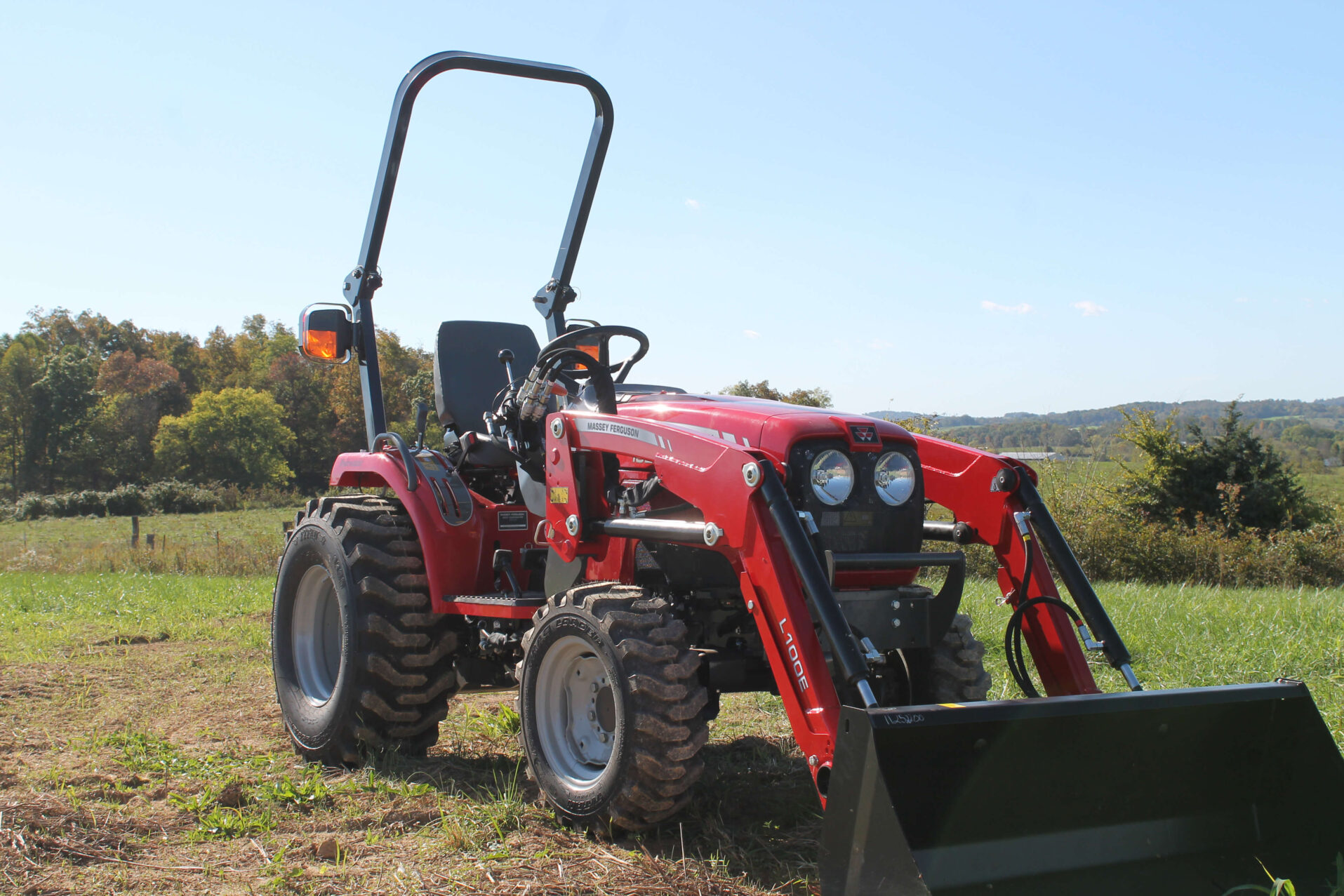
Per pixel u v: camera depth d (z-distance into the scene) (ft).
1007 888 7.71
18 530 130.31
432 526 13.10
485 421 15.16
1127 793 8.48
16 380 247.50
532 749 10.96
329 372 265.95
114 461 248.32
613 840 10.14
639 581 11.71
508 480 14.83
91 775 12.46
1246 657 17.85
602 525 11.28
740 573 9.55
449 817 10.98
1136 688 9.58
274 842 10.26
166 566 53.01
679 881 9.03
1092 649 10.04
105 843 10.09
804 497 10.13
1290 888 7.61
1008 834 7.92
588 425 11.48
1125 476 61.46
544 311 16.39
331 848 9.93
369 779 12.32
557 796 10.58
